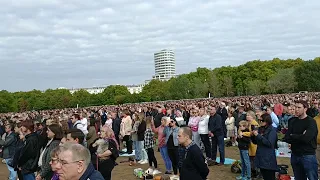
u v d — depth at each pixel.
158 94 101.75
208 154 12.05
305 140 6.45
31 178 7.00
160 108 19.44
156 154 15.33
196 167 5.71
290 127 6.87
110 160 7.00
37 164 6.96
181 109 22.42
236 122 15.21
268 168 7.07
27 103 96.06
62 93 109.62
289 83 87.69
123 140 15.95
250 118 9.20
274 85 89.38
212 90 97.44
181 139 5.82
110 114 18.09
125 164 13.23
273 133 7.12
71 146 3.44
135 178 10.78
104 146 6.91
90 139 9.71
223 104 19.28
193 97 94.69
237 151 14.35
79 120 12.77
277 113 17.00
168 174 10.59
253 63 112.25
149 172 10.95
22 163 6.95
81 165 3.37
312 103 18.20
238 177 9.77
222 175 10.30
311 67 86.62
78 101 101.06
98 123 13.69
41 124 10.12
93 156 6.86
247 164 9.10
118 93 107.75
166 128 10.52
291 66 110.38
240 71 111.00
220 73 114.69
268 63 111.88
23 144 7.36
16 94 109.38
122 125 15.71
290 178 8.84
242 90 101.12
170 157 10.30
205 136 12.00
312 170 6.57
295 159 6.79
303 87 87.19
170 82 102.69
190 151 5.75
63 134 6.48
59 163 3.42
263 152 7.12
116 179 10.73
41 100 100.31
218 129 11.62
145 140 11.41
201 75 116.50
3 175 12.60
